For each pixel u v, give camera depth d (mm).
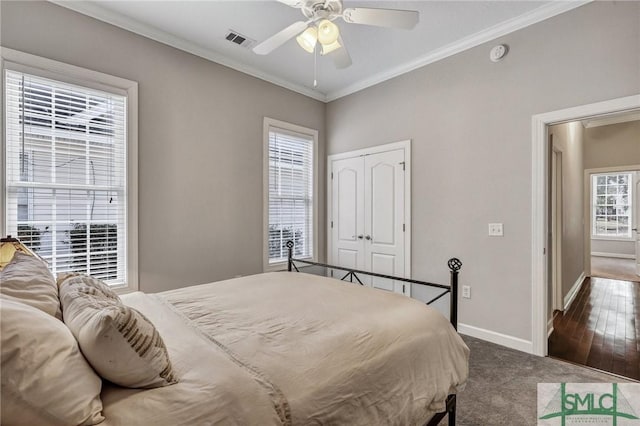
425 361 1421
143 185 2748
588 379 2215
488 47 2857
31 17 2223
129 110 2658
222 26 2738
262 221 3639
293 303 1762
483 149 2902
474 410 1874
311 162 4250
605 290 4738
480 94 2916
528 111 2631
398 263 3574
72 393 746
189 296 1896
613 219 7832
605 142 5449
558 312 3701
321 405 1021
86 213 2512
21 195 2236
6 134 2160
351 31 2814
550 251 3168
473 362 2465
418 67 3367
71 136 2436
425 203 3332
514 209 2717
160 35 2805
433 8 2496
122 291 2621
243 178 3467
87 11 2434
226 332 1341
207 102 3164
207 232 3172
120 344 839
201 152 3123
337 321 1474
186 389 901
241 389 930
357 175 4008
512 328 2732
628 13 2178
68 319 975
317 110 4281
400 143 3541
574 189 4688
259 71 3566
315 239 4273
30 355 715
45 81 2307
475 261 2963
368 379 1185
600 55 2285
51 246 2361
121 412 801
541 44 2555
